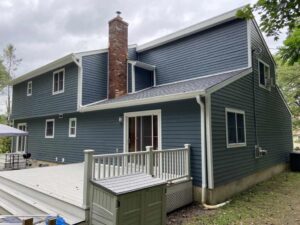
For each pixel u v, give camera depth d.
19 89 15.15
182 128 6.88
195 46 10.27
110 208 3.65
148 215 4.01
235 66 8.98
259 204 6.08
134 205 3.80
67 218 4.16
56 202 4.76
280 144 11.41
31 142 14.52
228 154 7.00
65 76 11.10
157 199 4.19
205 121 6.29
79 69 10.20
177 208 5.77
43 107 12.52
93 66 10.66
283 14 3.96
